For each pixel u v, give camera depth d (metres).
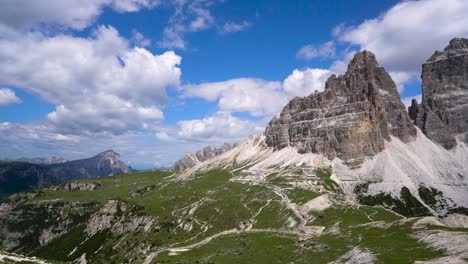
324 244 192.75
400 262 129.62
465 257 118.75
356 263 143.88
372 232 192.25
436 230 167.00
